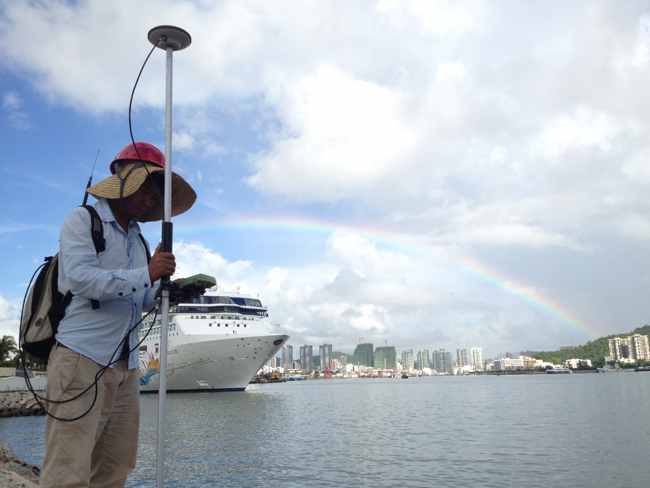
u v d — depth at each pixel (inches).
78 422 143.0
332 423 1464.1
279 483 711.1
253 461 867.4
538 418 1546.5
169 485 702.5
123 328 155.8
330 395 3437.5
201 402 2225.6
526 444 1023.6
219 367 2449.6
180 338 2411.4
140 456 919.7
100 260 152.0
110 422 162.9
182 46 179.2
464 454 920.3
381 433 1230.9
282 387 5935.0
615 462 823.7
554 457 876.6
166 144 168.6
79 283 140.6
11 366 3612.2
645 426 1275.8
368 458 892.0
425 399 2780.5
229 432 1256.2
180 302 167.0
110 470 165.0
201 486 696.4
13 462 663.1
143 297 167.2
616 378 7224.4
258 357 2452.0
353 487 687.1
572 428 1268.5
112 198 156.6
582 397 2630.4
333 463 848.9
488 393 3390.7
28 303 152.7
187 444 1059.9
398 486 690.2
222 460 878.4
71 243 145.4
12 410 1984.5
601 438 1080.8
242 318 2544.3
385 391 4205.2
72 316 148.2
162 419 157.1
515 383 5880.9
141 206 167.2
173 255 155.3
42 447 1114.1
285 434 1214.3
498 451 945.5
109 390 155.3
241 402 2245.3
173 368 2439.7
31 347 149.8
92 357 147.1
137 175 160.4
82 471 141.9
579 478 721.6
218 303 2522.1
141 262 170.1
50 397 144.0
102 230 152.7
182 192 180.7
